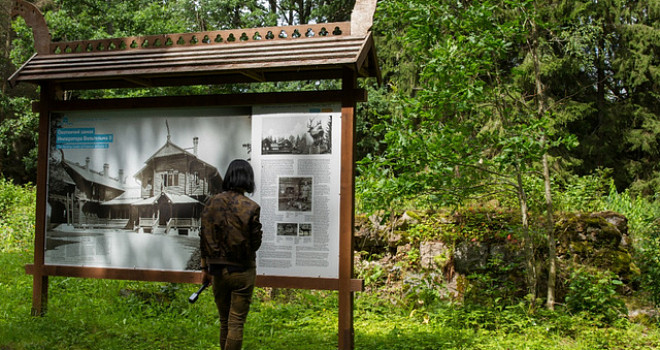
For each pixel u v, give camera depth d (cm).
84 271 588
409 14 658
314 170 527
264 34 549
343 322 509
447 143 609
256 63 515
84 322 572
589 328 593
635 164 1780
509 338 568
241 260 419
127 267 579
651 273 658
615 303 622
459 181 662
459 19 676
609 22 1780
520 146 593
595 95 1831
